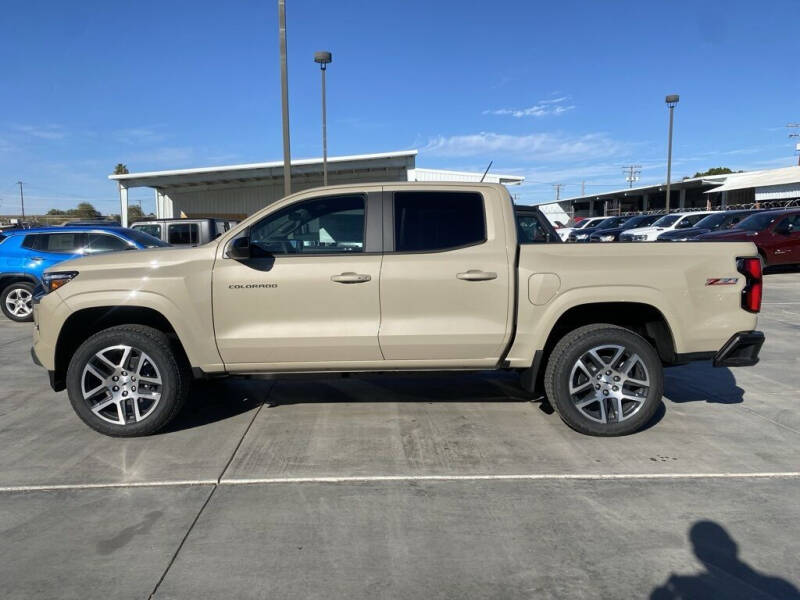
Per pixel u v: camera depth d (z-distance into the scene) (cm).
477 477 387
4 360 739
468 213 456
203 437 458
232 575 284
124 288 438
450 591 272
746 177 4581
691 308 443
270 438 455
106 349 443
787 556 298
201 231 1489
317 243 455
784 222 1541
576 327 479
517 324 445
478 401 544
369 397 558
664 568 288
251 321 443
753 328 454
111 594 271
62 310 439
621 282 439
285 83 1355
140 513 342
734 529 322
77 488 373
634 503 351
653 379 444
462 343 445
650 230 2141
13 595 270
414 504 351
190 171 3162
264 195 3775
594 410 466
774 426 479
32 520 335
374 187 460
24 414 519
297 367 452
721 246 452
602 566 290
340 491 368
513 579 281
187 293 439
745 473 391
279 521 332
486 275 439
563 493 364
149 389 455
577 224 3450
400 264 441
